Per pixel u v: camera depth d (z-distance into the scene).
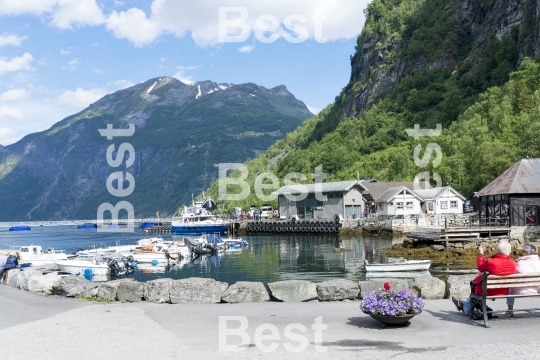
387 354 11.56
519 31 187.00
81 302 18.56
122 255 57.09
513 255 50.97
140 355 11.74
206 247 70.44
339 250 64.38
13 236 154.25
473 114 143.25
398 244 62.81
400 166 137.88
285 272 47.31
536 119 98.75
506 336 12.88
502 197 57.34
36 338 13.41
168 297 18.23
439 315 15.39
